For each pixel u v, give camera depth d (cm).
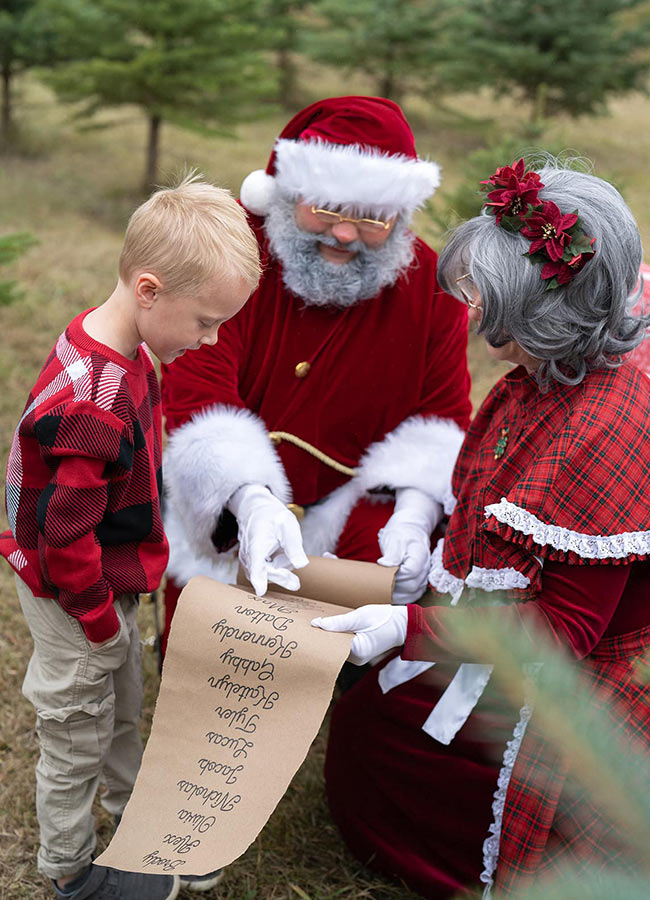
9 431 420
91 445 166
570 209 165
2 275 597
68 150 929
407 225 233
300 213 227
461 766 204
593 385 174
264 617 177
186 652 176
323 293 229
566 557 169
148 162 821
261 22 1077
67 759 194
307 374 242
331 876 228
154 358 478
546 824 181
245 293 178
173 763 172
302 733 167
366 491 253
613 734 100
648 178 934
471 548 197
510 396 202
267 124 1066
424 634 180
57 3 737
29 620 192
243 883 223
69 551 170
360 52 958
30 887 220
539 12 935
